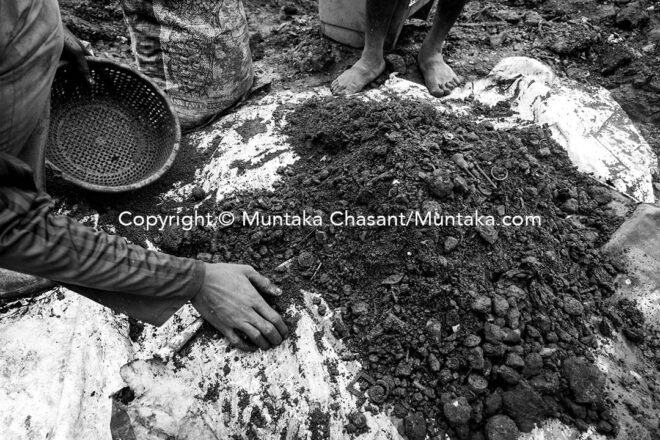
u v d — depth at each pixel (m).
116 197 2.06
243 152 2.24
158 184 2.13
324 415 1.59
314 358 1.67
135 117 2.14
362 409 1.60
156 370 1.65
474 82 2.60
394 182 1.80
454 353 1.64
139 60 2.33
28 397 1.56
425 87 2.61
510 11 3.16
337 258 1.83
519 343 1.64
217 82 2.31
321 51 2.83
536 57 2.83
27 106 1.27
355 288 1.80
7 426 1.51
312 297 1.78
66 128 2.00
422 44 2.67
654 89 2.63
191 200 2.10
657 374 1.71
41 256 1.19
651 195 2.20
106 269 1.29
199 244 1.93
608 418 1.58
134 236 1.96
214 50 2.22
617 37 2.95
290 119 2.38
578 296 1.80
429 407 1.60
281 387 1.64
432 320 1.68
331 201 1.95
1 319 1.73
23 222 1.15
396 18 2.61
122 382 1.60
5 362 1.63
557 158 2.25
